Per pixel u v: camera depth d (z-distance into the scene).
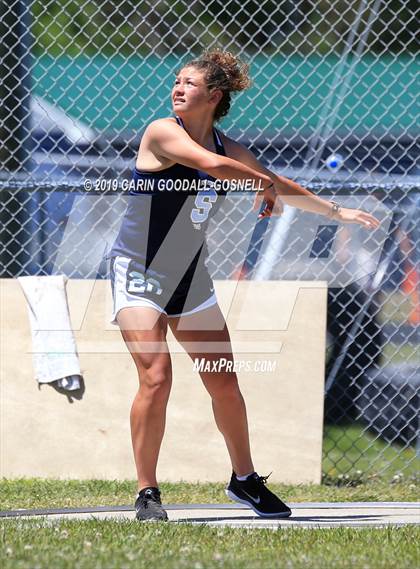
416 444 27.94
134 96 28.06
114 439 23.94
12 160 27.41
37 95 29.30
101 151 28.95
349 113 27.78
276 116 27.94
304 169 27.83
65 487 22.77
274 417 23.92
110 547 14.39
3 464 23.88
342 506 20.64
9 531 15.87
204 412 23.92
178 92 17.11
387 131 27.08
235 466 18.38
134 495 22.08
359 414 28.61
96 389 23.94
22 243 27.22
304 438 23.95
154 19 37.53
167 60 30.31
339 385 28.89
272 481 23.86
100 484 23.03
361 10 28.52
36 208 27.09
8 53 26.73
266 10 37.12
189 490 22.69
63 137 28.67
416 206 26.81
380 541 15.44
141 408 16.95
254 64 30.22
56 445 23.91
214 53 17.45
